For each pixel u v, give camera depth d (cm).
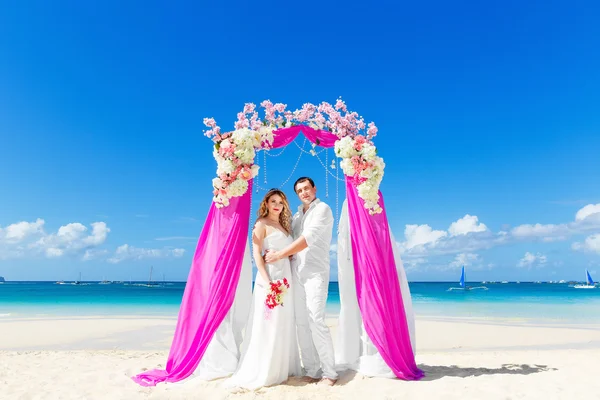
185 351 477
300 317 469
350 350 495
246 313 495
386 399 393
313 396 400
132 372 539
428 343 968
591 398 399
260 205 490
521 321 1465
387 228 517
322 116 545
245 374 435
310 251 470
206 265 501
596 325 1323
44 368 592
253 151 500
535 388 431
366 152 496
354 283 512
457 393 411
